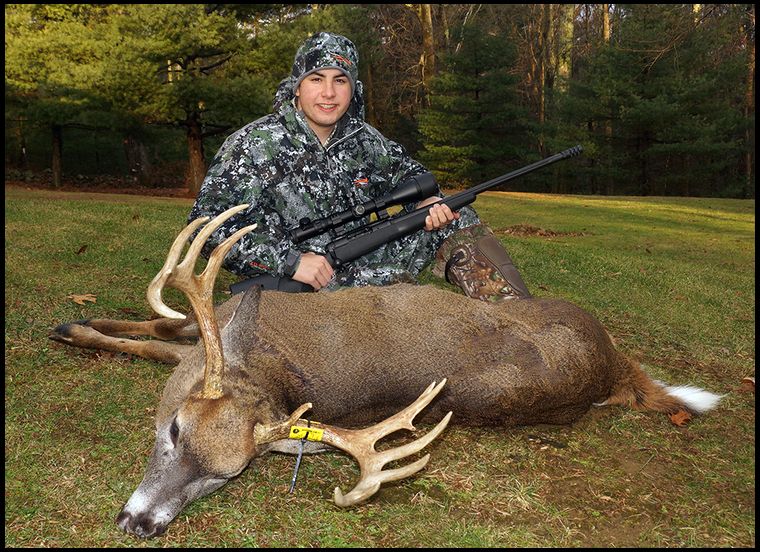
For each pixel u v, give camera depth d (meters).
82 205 9.86
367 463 2.92
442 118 30.91
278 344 3.53
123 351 4.39
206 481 2.98
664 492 3.50
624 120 31.36
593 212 15.28
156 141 25.44
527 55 38.88
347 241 4.45
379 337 3.72
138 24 18.20
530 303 4.02
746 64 31.19
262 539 2.96
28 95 20.41
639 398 4.25
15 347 4.43
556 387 3.70
